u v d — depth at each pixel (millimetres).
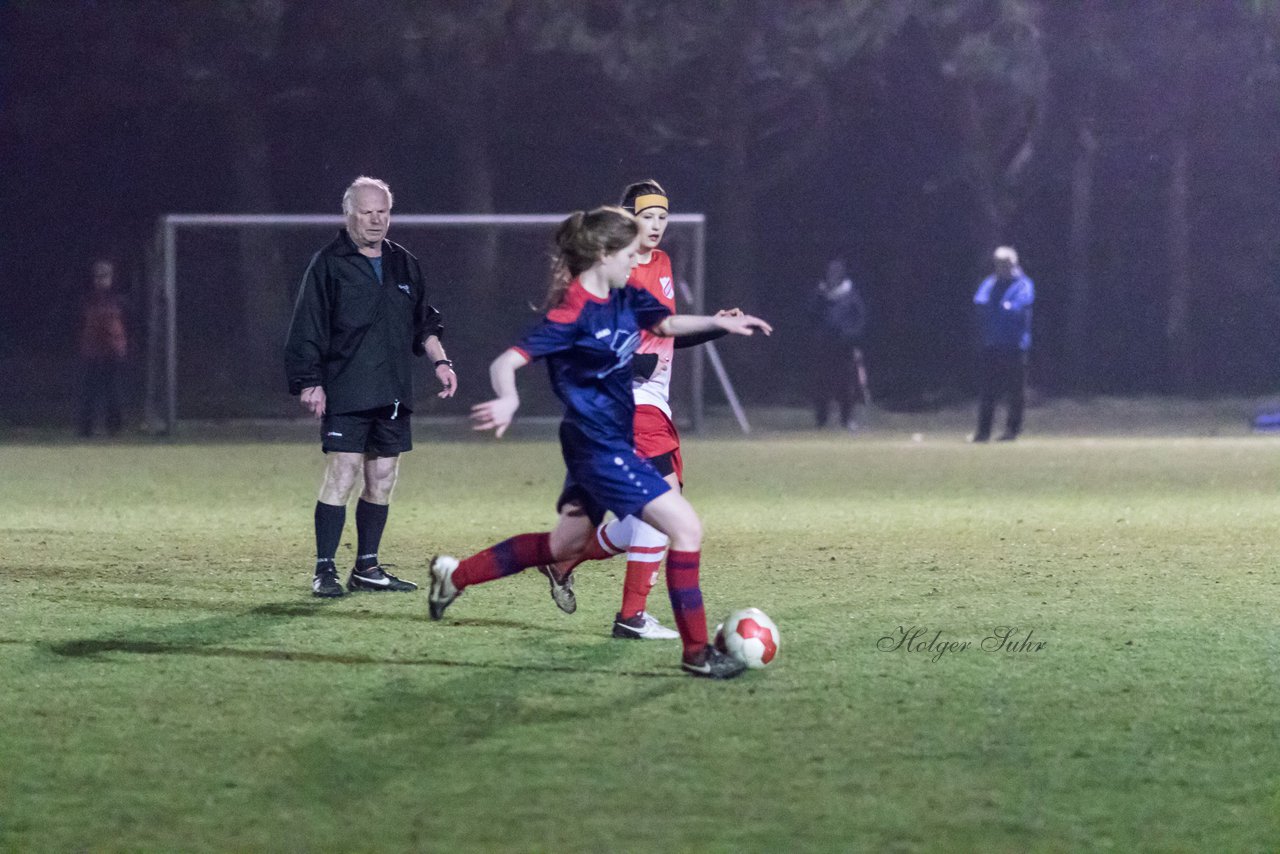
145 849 14656
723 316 21938
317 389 28750
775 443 77125
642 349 25375
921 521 42438
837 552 35656
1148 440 78562
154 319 79312
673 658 23281
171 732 18781
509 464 63500
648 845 14750
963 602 28438
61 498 48594
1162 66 112562
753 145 116688
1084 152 118875
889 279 130000
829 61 98500
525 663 22859
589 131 117875
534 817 15555
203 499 48500
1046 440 79000
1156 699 20703
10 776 16969
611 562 33625
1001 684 21547
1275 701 20625
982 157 110812
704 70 102750
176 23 92625
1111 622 26344
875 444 76188
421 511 45312
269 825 15320
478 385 85375
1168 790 16609
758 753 17891
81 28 96250
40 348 123812
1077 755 17922
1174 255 121125
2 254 123000
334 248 29000
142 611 27234
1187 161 126125
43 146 119562
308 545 36812
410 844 14766
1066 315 128000
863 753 17922
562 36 93312
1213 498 49094
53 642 24312
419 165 125375
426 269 85375
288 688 21141
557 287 21562
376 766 17328
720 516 43875
